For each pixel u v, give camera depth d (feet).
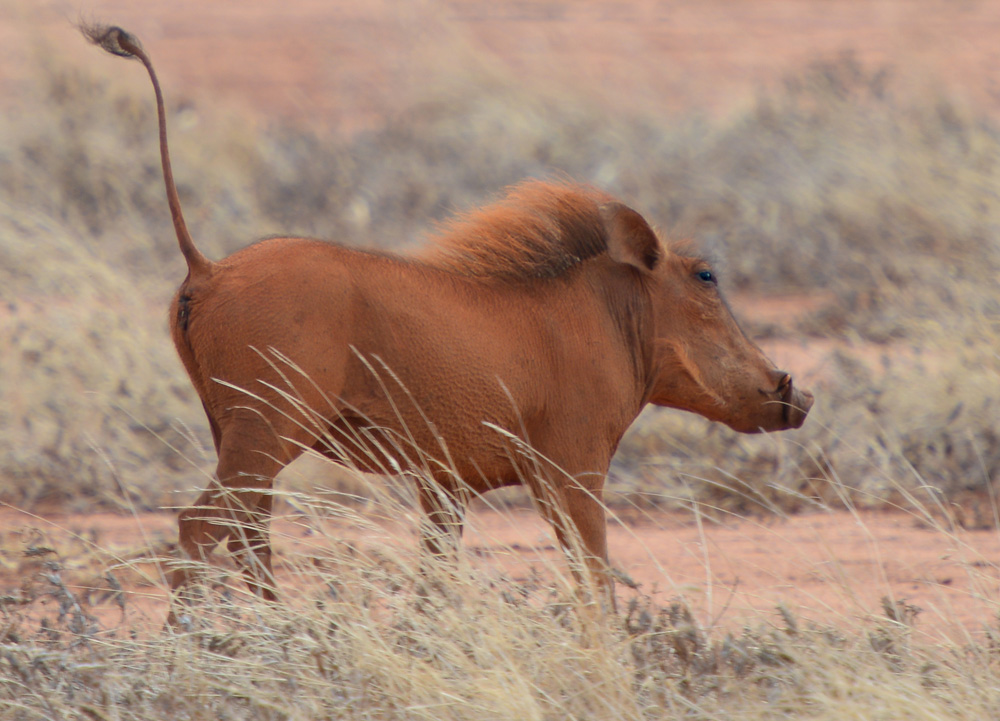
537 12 400.06
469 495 73.26
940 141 182.50
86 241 154.61
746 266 174.60
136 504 99.86
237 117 217.77
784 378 77.36
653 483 106.93
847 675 58.08
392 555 63.31
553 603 62.90
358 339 65.46
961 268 151.53
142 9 405.39
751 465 106.32
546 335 70.54
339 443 68.54
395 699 55.42
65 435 105.40
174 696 55.93
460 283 69.36
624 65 272.72
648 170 197.57
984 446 106.32
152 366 115.44
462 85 233.14
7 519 95.86
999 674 61.00
